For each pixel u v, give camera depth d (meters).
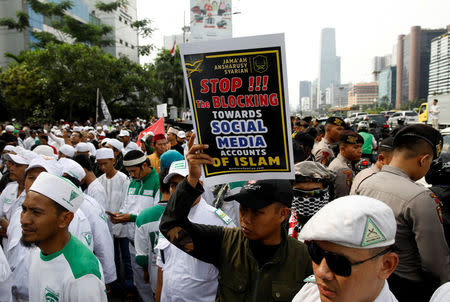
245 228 1.73
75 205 2.09
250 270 1.78
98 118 11.47
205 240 1.92
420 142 2.29
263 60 1.67
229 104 1.74
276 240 1.76
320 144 5.44
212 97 1.76
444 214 2.86
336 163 3.85
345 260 1.08
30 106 33.75
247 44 1.68
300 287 1.69
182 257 2.38
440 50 122.94
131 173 4.16
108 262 3.40
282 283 1.69
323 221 1.12
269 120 1.71
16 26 41.28
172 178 2.77
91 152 7.58
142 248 3.31
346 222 1.06
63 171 3.35
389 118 32.72
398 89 184.50
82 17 53.59
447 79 118.44
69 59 31.45
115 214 4.00
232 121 1.75
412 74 168.75
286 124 1.68
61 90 32.44
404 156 2.36
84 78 31.72
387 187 2.32
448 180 2.94
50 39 41.09
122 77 35.72
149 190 4.16
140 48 46.28
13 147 4.27
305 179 2.55
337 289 1.12
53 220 1.98
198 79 1.76
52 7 41.94
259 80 1.69
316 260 1.17
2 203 3.79
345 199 1.16
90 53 32.09
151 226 3.24
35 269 2.09
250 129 1.74
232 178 1.79
